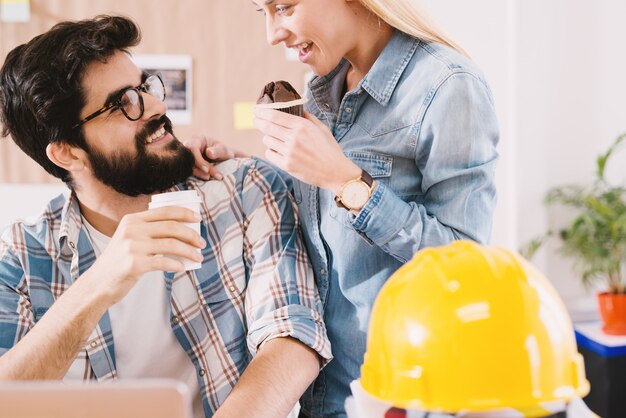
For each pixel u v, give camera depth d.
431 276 0.82
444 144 1.20
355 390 0.87
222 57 2.73
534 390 0.78
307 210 1.37
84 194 1.43
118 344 1.38
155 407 0.79
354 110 1.33
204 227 1.42
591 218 2.83
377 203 1.17
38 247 1.41
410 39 1.27
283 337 1.25
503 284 0.80
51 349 1.16
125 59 1.37
